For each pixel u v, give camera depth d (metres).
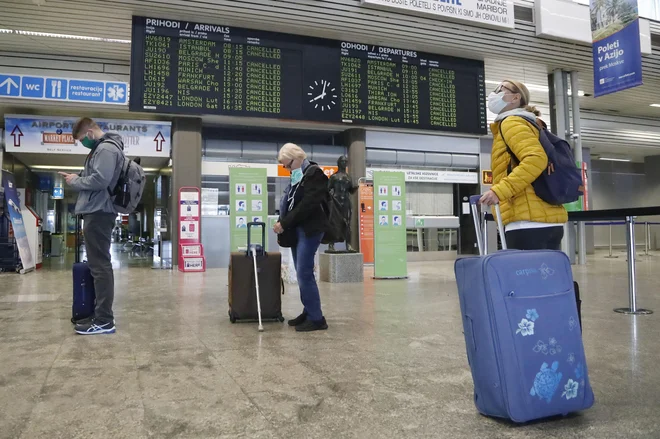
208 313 3.99
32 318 3.73
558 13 8.25
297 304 4.52
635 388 2.02
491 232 10.79
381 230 7.05
